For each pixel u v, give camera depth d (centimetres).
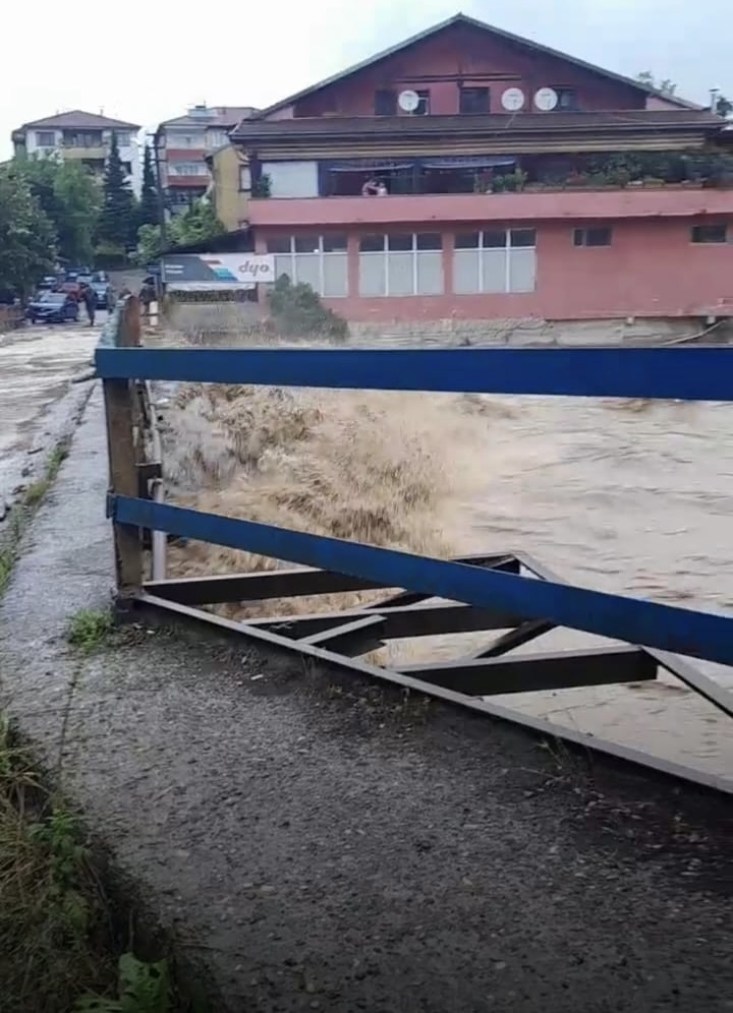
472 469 1166
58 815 262
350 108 3953
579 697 504
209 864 241
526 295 3369
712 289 3356
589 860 236
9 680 354
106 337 672
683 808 254
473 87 3984
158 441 879
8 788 285
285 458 986
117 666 359
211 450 966
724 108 4697
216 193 4741
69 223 7694
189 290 3075
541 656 377
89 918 234
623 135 3738
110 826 258
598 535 895
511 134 3722
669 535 885
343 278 3375
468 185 3734
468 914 219
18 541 573
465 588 310
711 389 247
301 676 342
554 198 3306
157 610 398
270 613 593
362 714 313
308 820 257
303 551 353
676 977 199
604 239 3353
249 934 216
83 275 7094
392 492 982
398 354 302
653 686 509
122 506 405
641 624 273
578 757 280
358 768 281
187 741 301
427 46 3922
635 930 212
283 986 202
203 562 646
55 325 4338
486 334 3334
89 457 876
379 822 254
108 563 499
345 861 239
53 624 409
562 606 288
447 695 315
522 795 264
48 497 700
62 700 334
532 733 293
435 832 249
